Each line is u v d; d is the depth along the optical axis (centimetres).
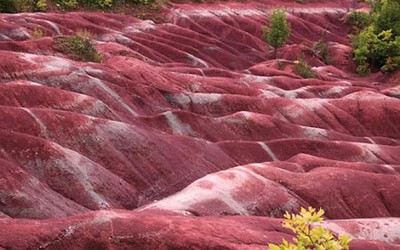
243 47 9050
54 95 3653
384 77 7694
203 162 3691
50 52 4894
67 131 3234
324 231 972
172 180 3406
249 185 2838
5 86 3488
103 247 1716
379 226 2634
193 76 5266
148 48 7181
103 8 9062
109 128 3400
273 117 4688
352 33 11344
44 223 1770
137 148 3409
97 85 4159
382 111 5512
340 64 8512
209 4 10625
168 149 3572
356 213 3067
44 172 2814
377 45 8119
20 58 4069
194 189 2694
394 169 3744
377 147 4400
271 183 2961
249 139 4400
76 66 4362
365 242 2280
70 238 1719
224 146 3975
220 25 9812
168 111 4231
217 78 5500
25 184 2517
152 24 8462
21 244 1641
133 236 1747
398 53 7962
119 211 1909
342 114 5341
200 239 1778
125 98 4266
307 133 4669
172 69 5866
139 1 9556
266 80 6094
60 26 6612
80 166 2942
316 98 5747
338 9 12288
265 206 2753
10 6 7350
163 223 1819
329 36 10875
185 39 8144
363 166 3641
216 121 4378
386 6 8338
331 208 3005
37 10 8169
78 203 2788
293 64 7281
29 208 2423
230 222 2100
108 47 6025
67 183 2836
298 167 3359
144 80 4691
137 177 3266
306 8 11812
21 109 3184
